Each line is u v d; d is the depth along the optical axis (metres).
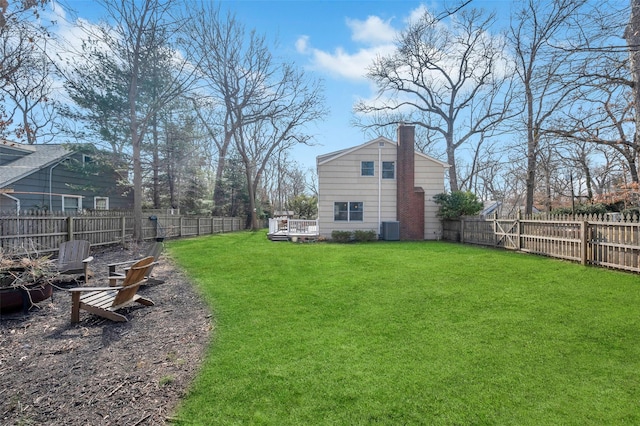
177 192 24.86
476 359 3.48
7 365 3.45
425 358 3.51
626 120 9.50
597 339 3.91
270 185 49.75
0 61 8.57
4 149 16.22
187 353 3.71
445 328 4.32
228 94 24.23
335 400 2.80
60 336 4.21
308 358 3.53
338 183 17.20
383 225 16.83
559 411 2.63
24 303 5.07
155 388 3.02
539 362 3.40
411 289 6.18
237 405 2.76
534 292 5.84
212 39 21.64
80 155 17.67
